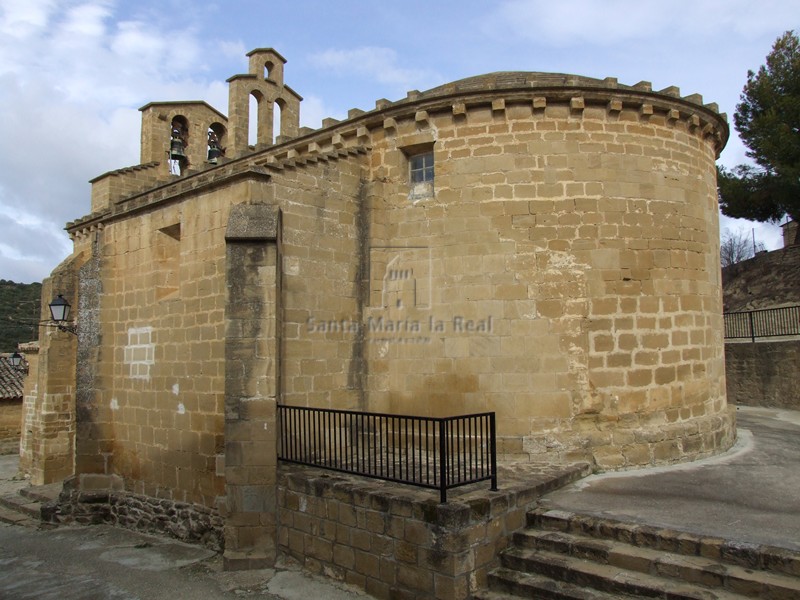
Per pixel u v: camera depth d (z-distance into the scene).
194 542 10.91
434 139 11.46
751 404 20.83
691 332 11.54
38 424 18.05
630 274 10.92
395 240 11.73
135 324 12.70
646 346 10.95
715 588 6.47
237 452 9.66
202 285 11.09
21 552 11.11
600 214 10.88
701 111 11.92
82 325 13.49
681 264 11.48
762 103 24.98
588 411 10.59
